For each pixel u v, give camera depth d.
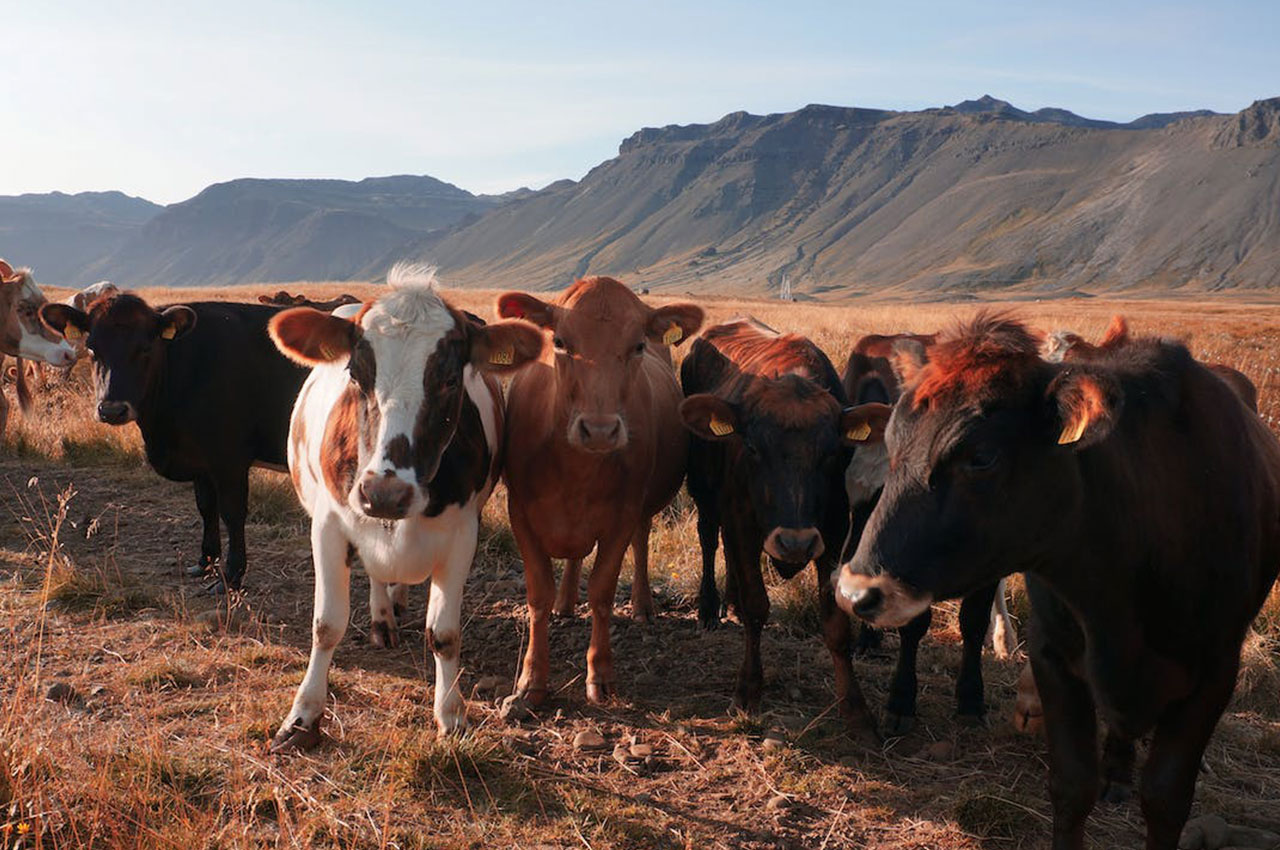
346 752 5.20
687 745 5.57
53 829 4.03
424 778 4.90
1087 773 4.14
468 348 5.25
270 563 8.63
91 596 7.24
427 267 5.42
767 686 6.54
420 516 5.25
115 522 9.52
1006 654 7.20
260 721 5.36
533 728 5.73
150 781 4.50
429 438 5.00
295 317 5.06
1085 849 4.78
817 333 23.19
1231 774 5.63
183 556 8.78
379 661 6.62
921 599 3.57
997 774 5.50
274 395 8.17
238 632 6.93
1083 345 4.96
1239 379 6.18
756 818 4.86
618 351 5.85
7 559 8.13
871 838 4.77
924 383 3.66
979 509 3.55
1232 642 4.11
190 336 8.01
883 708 6.27
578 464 5.96
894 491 3.64
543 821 4.70
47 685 5.68
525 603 7.91
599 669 6.23
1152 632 3.97
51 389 16.06
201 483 8.32
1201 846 4.91
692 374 7.97
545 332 6.13
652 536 9.58
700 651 7.12
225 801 4.60
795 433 5.69
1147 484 3.82
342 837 4.36
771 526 5.64
